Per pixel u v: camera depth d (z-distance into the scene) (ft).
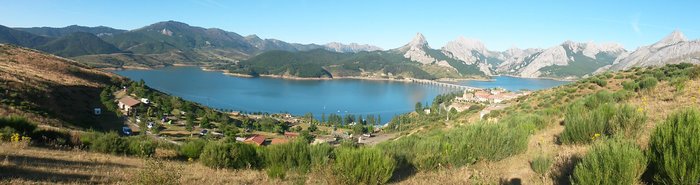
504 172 31.96
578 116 37.47
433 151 38.14
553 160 31.17
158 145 71.51
